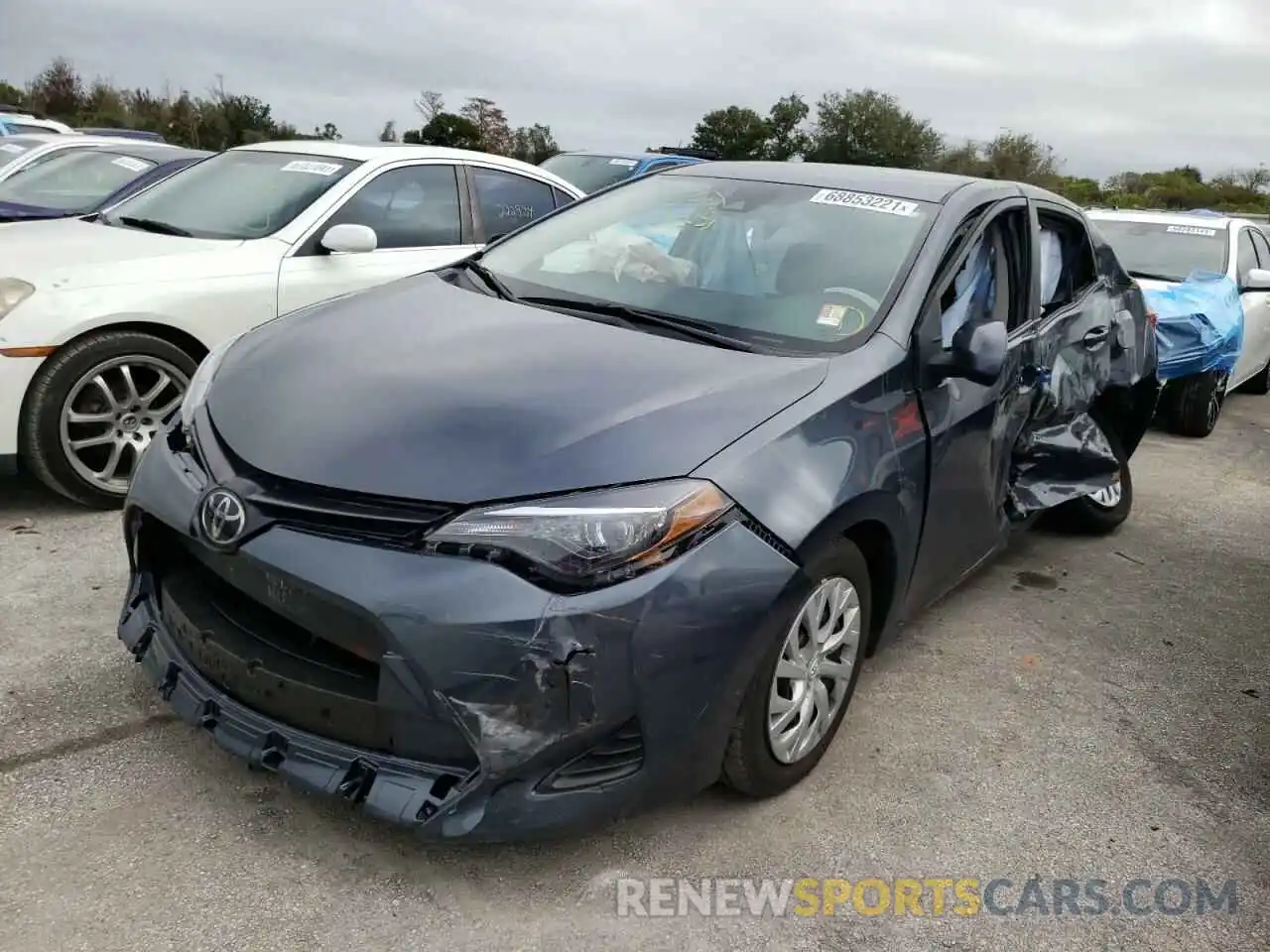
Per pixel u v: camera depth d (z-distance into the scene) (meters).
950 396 3.23
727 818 2.78
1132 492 5.73
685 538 2.32
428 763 2.27
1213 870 2.78
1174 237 8.62
